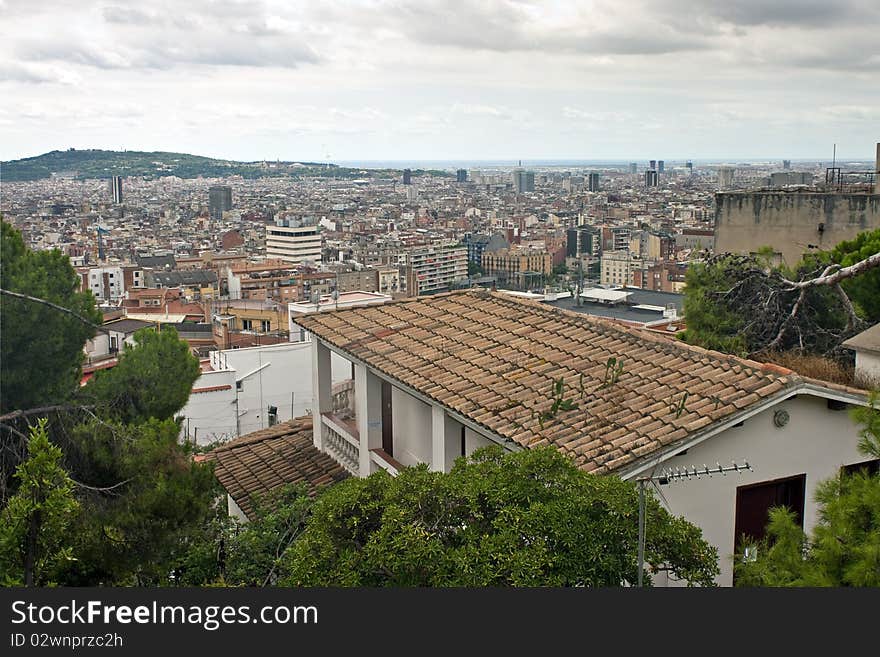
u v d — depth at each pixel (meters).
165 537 10.66
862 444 8.77
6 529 8.70
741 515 11.27
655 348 13.09
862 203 30.70
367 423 15.74
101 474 10.59
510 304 16.48
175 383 12.41
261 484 17.50
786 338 20.30
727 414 10.68
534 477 8.52
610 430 10.92
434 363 14.10
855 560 7.75
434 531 8.29
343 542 8.59
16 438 10.07
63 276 11.34
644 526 8.46
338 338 16.36
